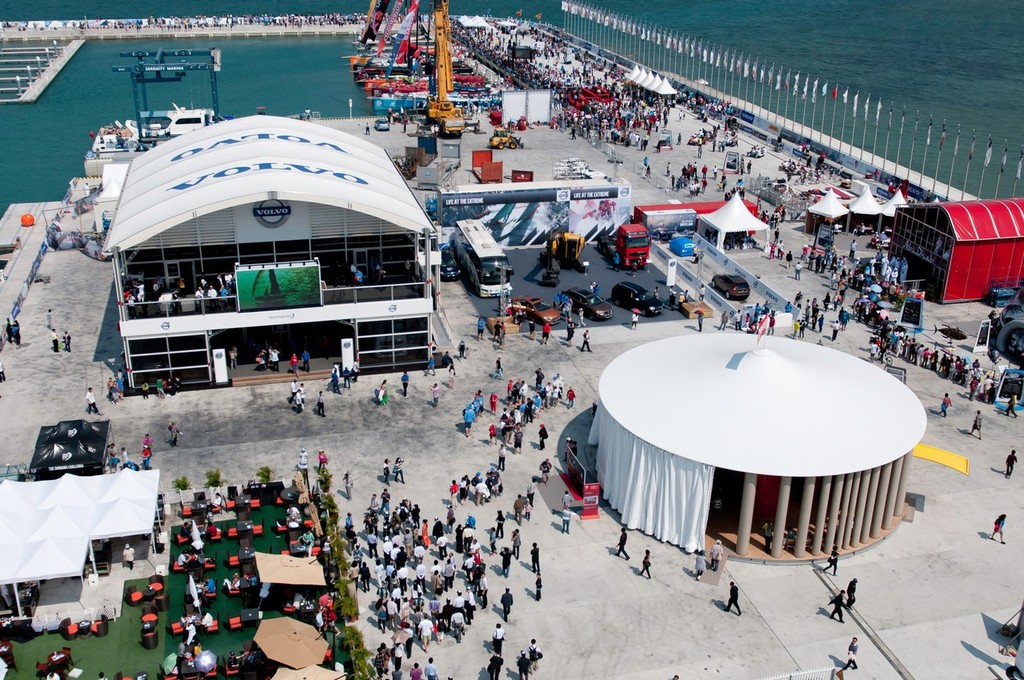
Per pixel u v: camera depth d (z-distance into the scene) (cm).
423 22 19838
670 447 3872
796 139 10994
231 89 15138
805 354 4650
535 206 7575
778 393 4119
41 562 3409
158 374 5275
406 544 3806
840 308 6419
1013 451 4556
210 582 3600
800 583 3806
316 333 5666
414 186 9175
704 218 7775
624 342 5988
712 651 3416
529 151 10706
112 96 14812
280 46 19588
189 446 4719
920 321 6075
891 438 3969
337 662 3322
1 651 3244
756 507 4194
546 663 3331
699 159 10425
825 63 19350
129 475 3881
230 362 5438
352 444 4766
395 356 5569
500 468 4503
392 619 3475
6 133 12556
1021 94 16138
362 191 5622
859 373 4481
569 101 12988
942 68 18675
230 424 4944
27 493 3756
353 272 5622
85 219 8156
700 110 12606
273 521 4131
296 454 4662
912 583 3816
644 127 11769
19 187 10219
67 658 3244
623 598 3694
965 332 6222
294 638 3197
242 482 4400
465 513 4197
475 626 3528
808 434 3931
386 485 4397
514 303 6362
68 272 7012
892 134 13562
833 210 7888
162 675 3250
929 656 3409
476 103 12850
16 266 7175
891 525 4150
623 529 3900
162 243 5266
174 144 6988
